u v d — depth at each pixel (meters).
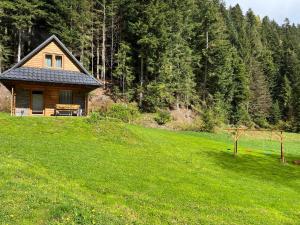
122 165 21.55
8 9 62.62
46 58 40.56
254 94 89.56
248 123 81.94
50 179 16.06
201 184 20.31
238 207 16.89
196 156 29.64
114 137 30.02
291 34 142.12
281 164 31.84
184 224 13.43
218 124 61.31
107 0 68.06
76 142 26.41
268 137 64.38
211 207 16.28
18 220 10.49
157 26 61.06
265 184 23.39
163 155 27.31
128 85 63.56
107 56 72.31
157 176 20.44
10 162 17.47
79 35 61.91
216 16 76.25
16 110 40.19
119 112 55.16
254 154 35.88
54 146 23.78
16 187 13.09
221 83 74.50
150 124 56.62
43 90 41.41
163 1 66.88
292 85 98.94
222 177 23.56
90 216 11.19
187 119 65.19
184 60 68.56
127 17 65.31
